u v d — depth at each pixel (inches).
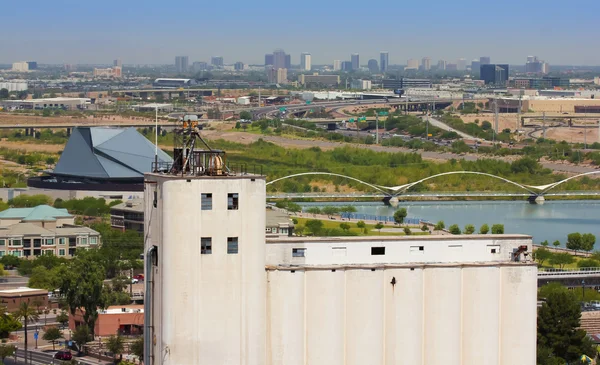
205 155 5393.7
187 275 5162.4
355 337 5472.4
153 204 5285.4
